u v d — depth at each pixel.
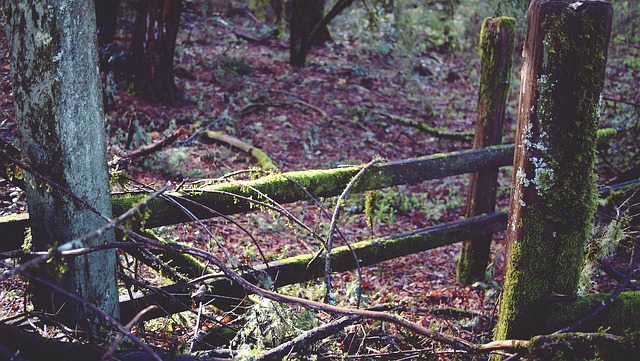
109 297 2.94
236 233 5.73
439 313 4.71
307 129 9.15
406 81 12.27
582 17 2.88
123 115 8.22
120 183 3.59
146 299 3.26
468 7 11.84
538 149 3.01
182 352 2.73
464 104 11.83
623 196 5.70
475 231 5.17
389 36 13.61
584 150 3.01
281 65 12.02
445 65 13.61
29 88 2.63
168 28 8.87
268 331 2.97
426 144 9.62
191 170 6.86
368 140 9.26
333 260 4.18
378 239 4.60
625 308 3.10
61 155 2.67
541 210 3.06
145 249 3.27
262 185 3.66
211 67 11.04
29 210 2.82
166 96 9.05
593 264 3.87
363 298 3.88
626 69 12.45
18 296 3.67
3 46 5.03
